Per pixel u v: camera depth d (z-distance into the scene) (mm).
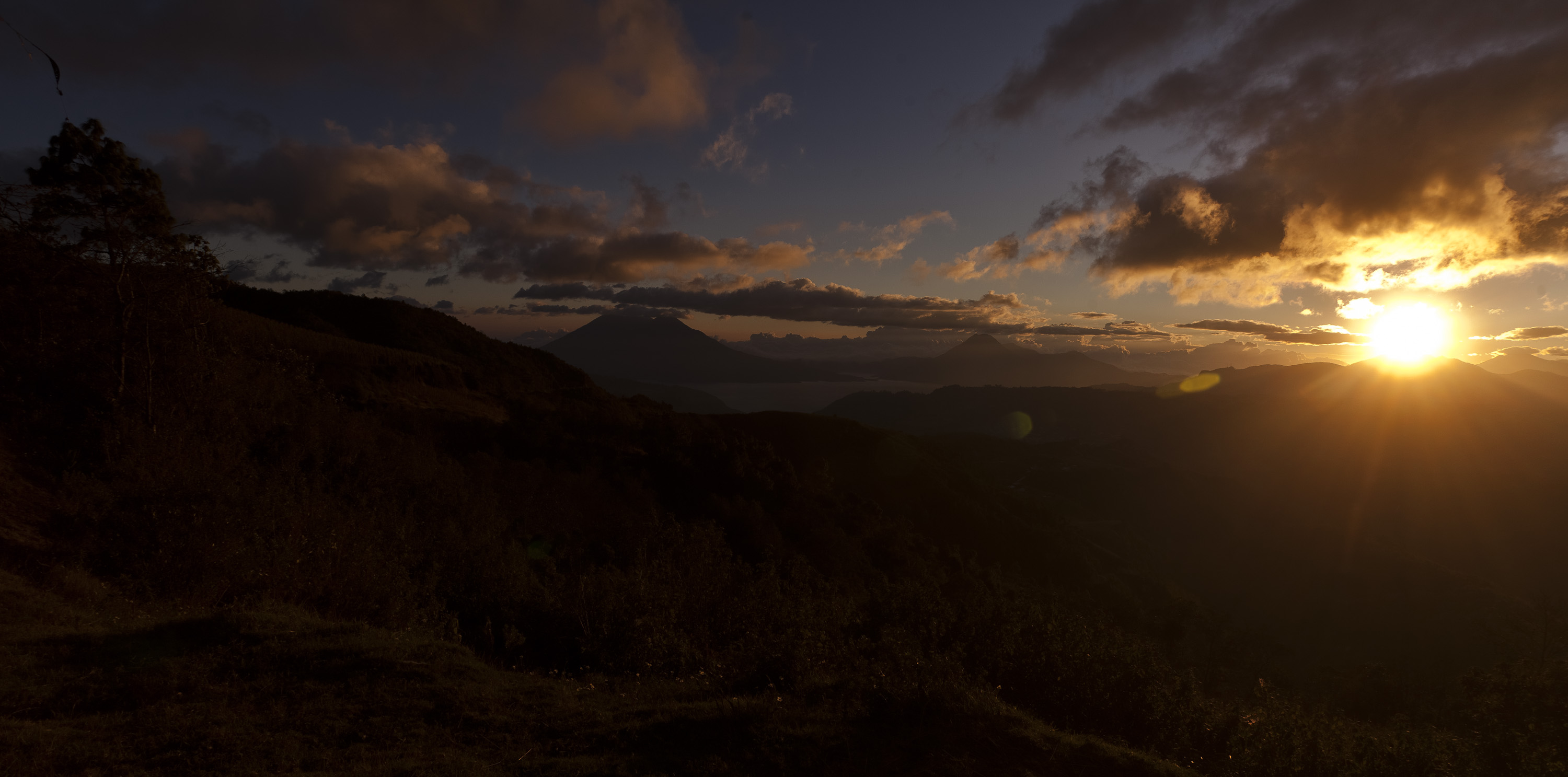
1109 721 8578
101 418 16859
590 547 24797
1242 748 8133
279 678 6688
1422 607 70875
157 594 10117
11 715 5445
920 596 11773
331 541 11703
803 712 6645
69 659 6730
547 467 38812
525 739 5785
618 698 7312
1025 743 6480
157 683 6230
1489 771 8766
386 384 45250
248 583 10508
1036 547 70188
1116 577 73875
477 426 42375
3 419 15797
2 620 7570
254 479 14914
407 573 12641
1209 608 72438
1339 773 7789
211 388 20781
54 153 18312
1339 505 122750
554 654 10625
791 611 11656
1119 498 121438
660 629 10281
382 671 7023
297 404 26016
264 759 5043
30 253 18406
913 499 74438
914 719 6676
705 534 14547
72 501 12141
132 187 19484
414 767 5035
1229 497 120188
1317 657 70500
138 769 4766
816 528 44844
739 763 5562
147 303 19719
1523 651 33906
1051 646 9516
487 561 14859
